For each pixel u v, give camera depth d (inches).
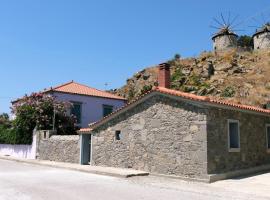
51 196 460.1
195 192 504.1
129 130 772.0
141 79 2522.1
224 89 2000.5
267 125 842.2
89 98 1328.7
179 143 663.8
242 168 713.0
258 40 2933.1
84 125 1296.8
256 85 2009.1
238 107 709.3
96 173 731.4
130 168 759.1
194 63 2493.8
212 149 633.0
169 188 538.9
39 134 1088.8
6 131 1289.4
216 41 3038.9
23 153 1170.6
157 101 715.4
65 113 1189.7
